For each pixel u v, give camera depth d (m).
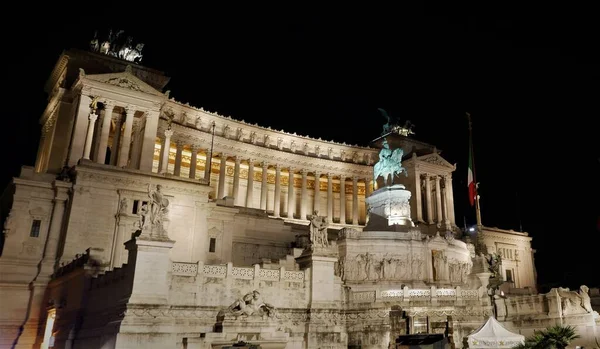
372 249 54.16
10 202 55.22
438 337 19.92
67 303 42.31
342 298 38.44
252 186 88.88
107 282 34.84
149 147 68.38
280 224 65.69
